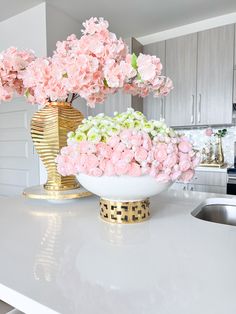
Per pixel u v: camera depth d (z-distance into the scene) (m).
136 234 0.76
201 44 3.10
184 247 0.66
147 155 0.72
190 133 3.49
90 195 1.21
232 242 0.70
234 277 0.52
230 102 2.95
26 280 0.51
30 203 1.13
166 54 3.34
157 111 3.46
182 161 0.76
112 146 0.73
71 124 1.14
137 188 0.77
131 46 3.18
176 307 0.42
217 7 2.95
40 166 3.10
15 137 3.31
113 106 3.41
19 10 3.06
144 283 0.49
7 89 1.09
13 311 0.71
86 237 0.73
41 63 0.93
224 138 3.27
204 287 0.48
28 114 3.15
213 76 3.04
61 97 0.98
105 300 0.44
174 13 3.09
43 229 0.80
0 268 0.55
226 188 2.71
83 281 0.50
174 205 1.11
